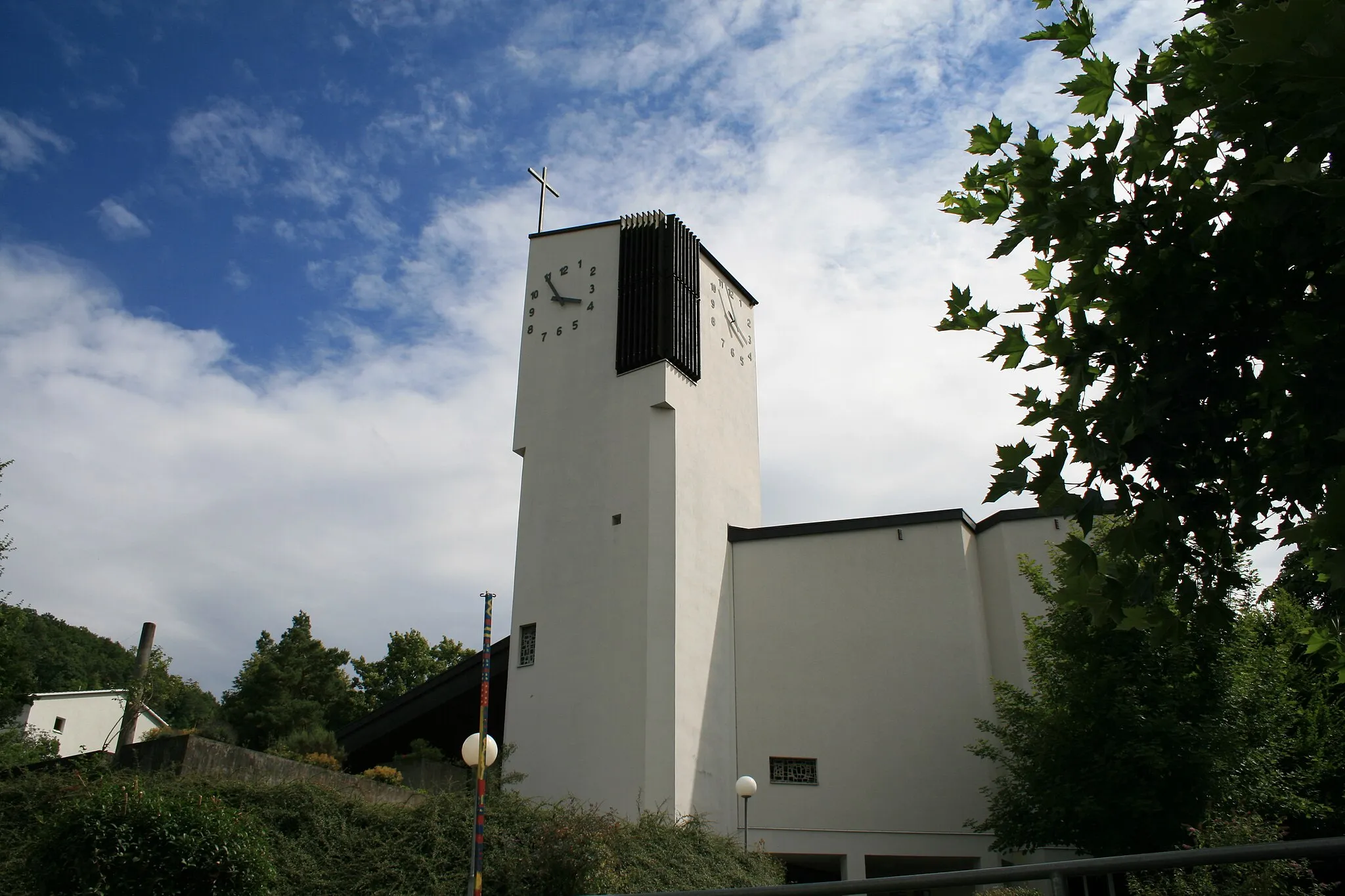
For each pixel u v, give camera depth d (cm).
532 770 2273
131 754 1816
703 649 2348
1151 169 551
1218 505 530
